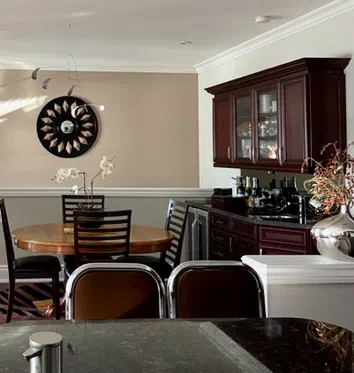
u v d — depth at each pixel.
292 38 5.08
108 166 4.89
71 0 4.24
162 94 7.61
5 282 6.13
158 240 4.22
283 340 1.62
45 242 4.13
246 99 5.36
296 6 4.40
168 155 7.66
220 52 6.50
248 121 5.34
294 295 2.22
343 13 4.30
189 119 7.69
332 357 1.48
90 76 7.45
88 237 3.99
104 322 1.81
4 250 6.09
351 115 4.24
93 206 5.11
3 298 5.51
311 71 4.27
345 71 4.30
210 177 7.30
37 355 1.16
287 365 1.42
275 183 5.55
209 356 1.48
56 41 5.82
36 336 1.21
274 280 2.20
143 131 7.60
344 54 4.31
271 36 5.39
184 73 7.64
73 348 1.54
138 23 4.99
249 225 4.64
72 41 5.83
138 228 4.88
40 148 7.37
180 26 5.14
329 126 4.31
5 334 1.66
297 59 4.63
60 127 7.39
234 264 2.07
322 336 1.66
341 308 2.24
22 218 6.01
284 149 4.61
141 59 7.01
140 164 7.61
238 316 2.01
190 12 4.62
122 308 2.02
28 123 7.32
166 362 1.43
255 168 5.18
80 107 7.43
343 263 2.26
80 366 1.40
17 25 5.06
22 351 1.50
